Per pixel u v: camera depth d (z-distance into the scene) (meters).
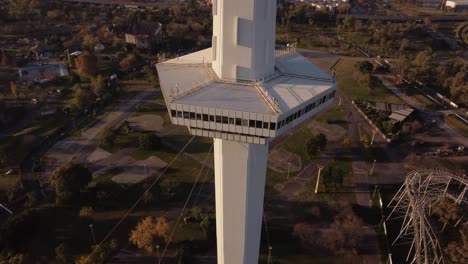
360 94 188.88
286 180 127.62
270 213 112.94
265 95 67.94
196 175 128.88
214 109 64.38
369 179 128.50
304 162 137.25
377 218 111.75
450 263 92.56
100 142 144.75
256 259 91.06
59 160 134.88
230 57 71.50
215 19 72.69
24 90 179.88
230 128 66.69
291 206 116.00
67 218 109.25
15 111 159.75
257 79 72.88
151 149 142.00
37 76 189.88
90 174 116.69
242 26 67.62
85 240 102.25
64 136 149.00
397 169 134.12
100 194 114.94
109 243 98.50
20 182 121.25
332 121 165.00
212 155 139.88
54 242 101.44
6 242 97.69
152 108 171.62
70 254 97.69
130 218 110.06
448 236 102.25
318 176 121.69
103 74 199.75
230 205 80.75
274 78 75.19
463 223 102.69
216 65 76.88
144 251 99.31
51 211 111.25
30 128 151.88
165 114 167.12
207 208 114.00
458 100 181.75
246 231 83.56
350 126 161.38
